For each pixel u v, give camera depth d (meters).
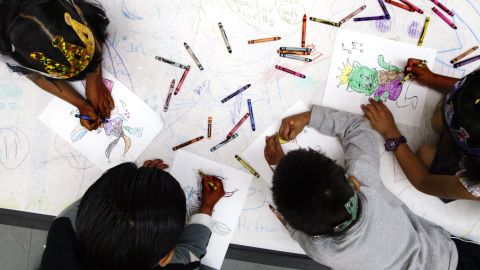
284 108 0.91
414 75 0.89
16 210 0.93
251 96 0.91
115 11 0.91
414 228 0.84
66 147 0.91
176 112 0.91
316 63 0.91
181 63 0.91
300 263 0.94
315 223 0.64
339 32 0.91
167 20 0.91
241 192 0.91
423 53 0.91
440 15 0.91
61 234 0.72
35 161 0.91
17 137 0.91
